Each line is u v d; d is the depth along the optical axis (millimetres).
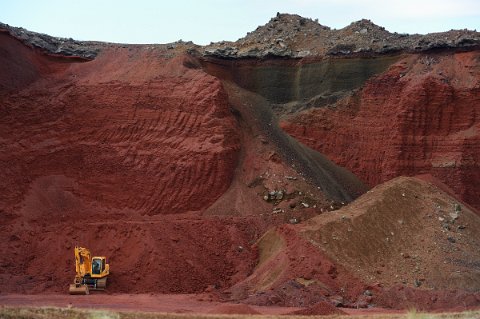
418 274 72062
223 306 60969
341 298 68438
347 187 92375
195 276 74562
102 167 88500
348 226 76562
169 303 66312
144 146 89562
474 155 91250
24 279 73688
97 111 92750
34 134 90125
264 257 77500
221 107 91688
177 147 88812
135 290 72875
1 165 85312
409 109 93562
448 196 85000
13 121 90250
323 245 74062
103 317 51312
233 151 89688
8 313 49188
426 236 76938
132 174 87500
